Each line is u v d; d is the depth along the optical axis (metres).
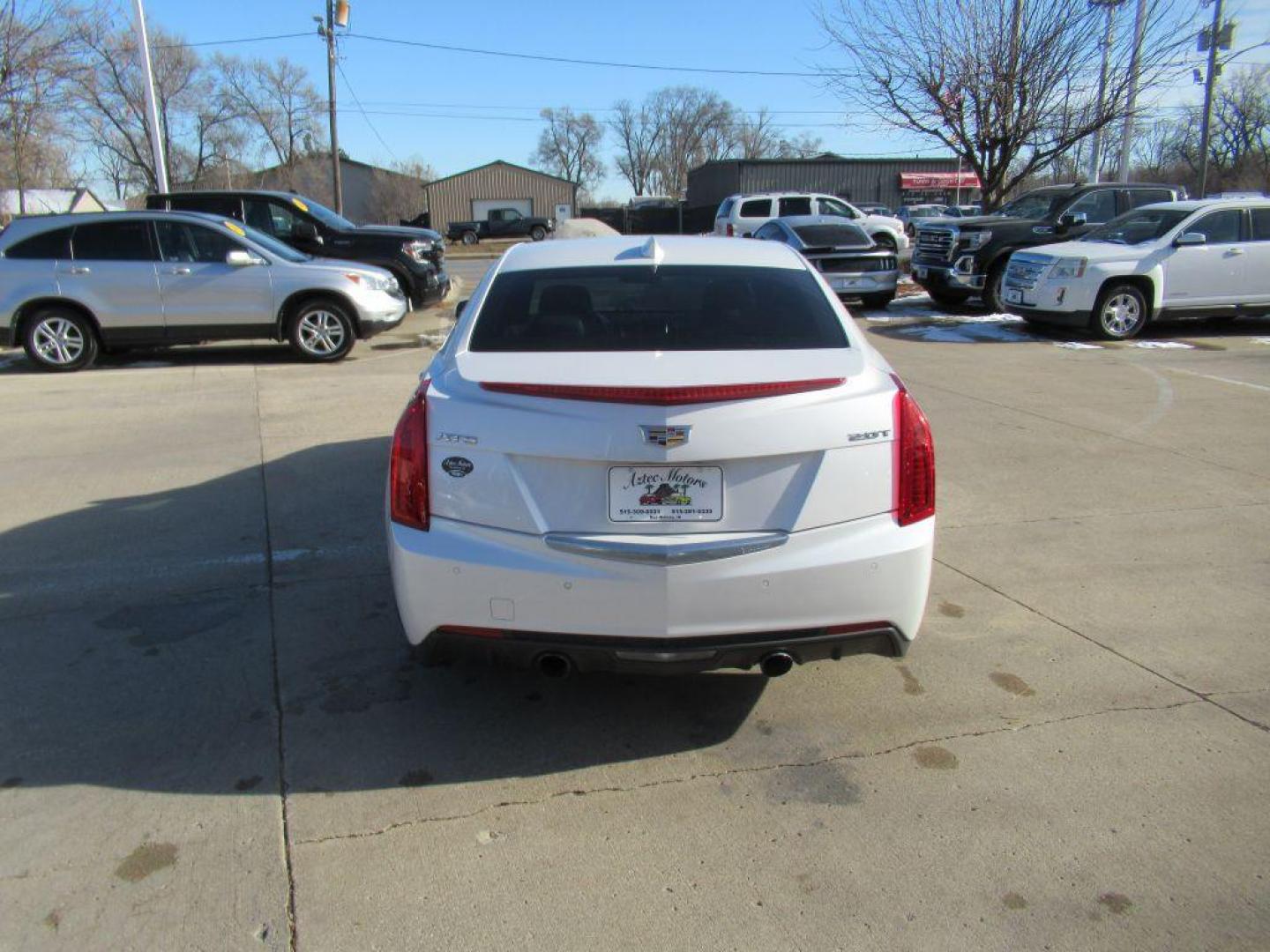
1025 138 17.23
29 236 9.99
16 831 2.65
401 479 2.87
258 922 2.33
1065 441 6.79
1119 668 3.56
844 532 2.81
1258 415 7.54
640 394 2.66
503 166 67.69
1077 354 10.71
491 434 2.76
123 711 3.27
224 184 63.34
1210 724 3.18
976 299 16.38
